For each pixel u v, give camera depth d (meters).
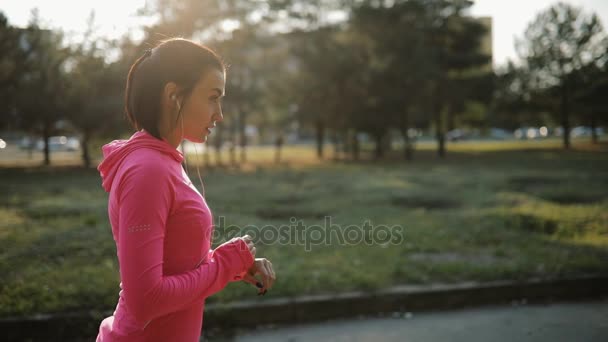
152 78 1.22
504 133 67.44
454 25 30.61
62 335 3.53
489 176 15.70
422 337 3.55
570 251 5.48
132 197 1.10
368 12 26.05
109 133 20.50
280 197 10.65
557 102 35.50
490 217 7.95
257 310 3.79
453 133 65.00
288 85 28.98
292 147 53.91
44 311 3.62
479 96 30.64
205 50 1.26
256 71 26.78
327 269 4.79
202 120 1.26
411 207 9.49
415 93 26.72
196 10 19.52
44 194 11.04
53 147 40.56
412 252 5.68
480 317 3.95
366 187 12.62
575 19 33.12
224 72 1.32
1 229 6.46
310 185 13.23
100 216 7.68
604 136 59.84
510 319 3.90
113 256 5.17
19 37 16.20
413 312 4.09
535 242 6.05
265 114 30.19
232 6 21.91
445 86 29.00
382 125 27.95
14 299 3.81
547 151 33.66
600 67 32.72
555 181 13.86
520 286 4.36
